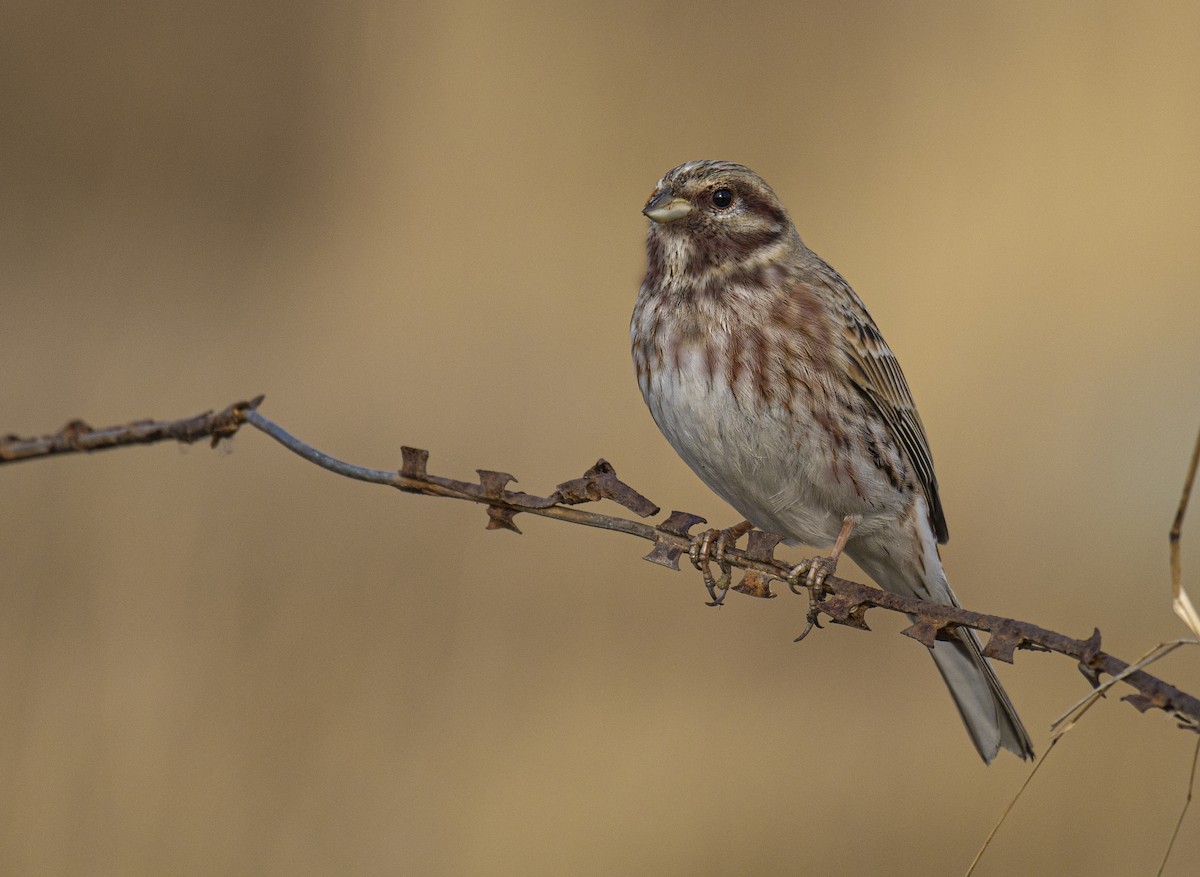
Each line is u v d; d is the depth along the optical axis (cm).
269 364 1512
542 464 1312
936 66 1706
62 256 1842
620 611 1188
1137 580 1305
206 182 2078
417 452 440
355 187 1847
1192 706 391
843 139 1667
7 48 2088
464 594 1173
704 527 747
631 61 1764
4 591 1065
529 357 1486
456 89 1762
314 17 2122
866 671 1191
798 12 1766
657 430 1366
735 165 717
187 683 1010
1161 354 1434
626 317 1552
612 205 1678
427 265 1645
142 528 1159
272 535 1194
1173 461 1374
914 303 1447
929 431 1355
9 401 1390
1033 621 1259
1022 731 686
